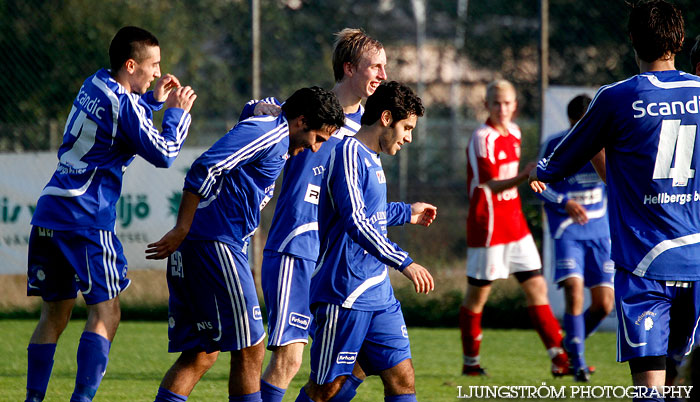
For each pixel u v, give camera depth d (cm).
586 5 3806
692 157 1321
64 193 1531
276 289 1625
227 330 1470
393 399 1410
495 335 3169
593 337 3134
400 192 4044
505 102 2323
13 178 3397
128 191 3353
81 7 4000
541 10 3294
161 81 1669
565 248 2266
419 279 1314
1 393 1931
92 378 1502
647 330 1322
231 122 4362
